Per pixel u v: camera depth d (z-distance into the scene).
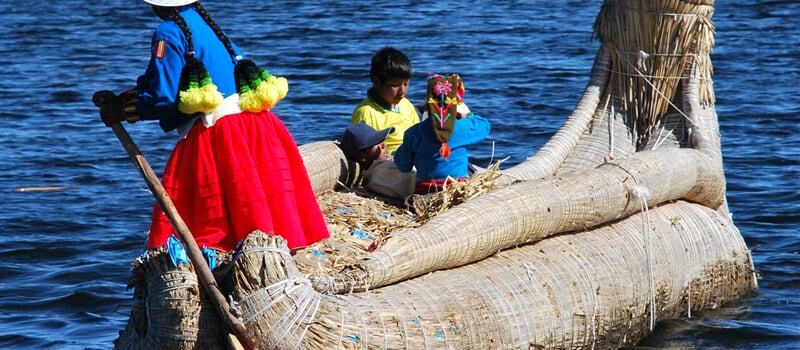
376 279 12.13
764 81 36.62
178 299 11.37
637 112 18.48
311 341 11.20
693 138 17.86
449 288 12.78
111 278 19.12
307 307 11.27
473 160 26.55
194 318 11.38
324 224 12.27
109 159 27.94
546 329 13.32
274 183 11.72
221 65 11.72
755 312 16.91
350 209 15.32
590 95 18.73
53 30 51.81
